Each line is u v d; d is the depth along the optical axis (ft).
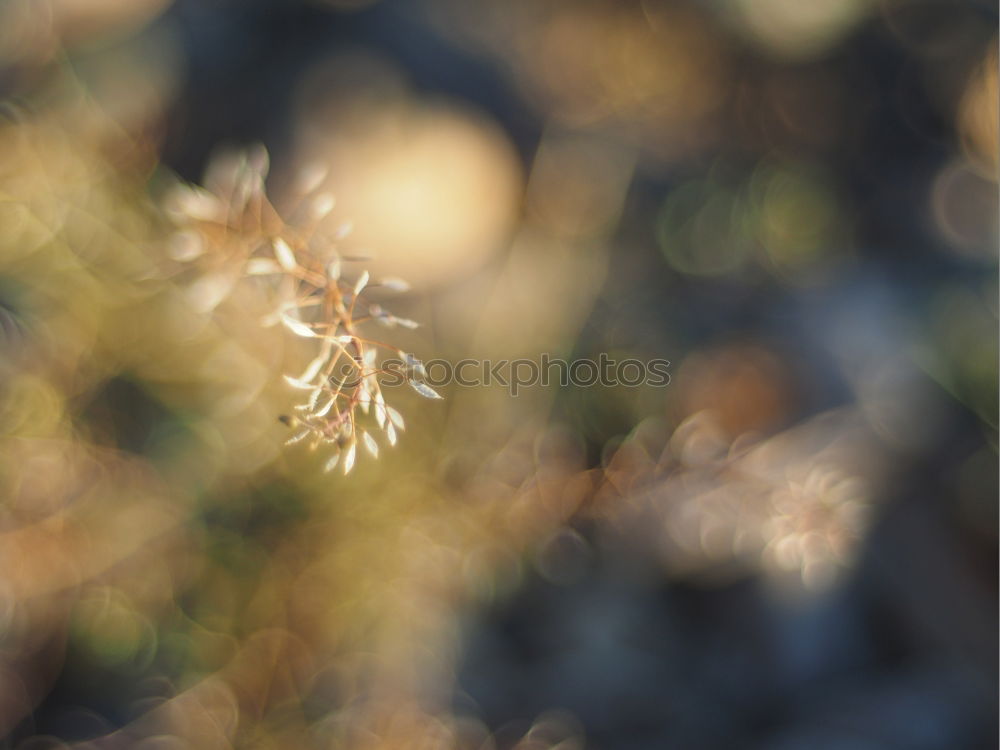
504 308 1.29
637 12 1.43
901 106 1.42
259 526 1.24
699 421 1.27
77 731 1.20
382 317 1.05
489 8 1.41
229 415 1.23
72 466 1.22
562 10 1.43
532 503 1.25
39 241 1.22
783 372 1.29
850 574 1.24
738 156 1.41
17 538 1.20
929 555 1.25
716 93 1.43
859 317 1.31
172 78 1.29
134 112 1.28
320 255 1.07
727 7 1.43
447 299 1.29
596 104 1.41
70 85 1.27
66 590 1.21
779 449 1.26
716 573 1.24
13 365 1.21
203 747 1.20
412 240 1.29
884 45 1.44
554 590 1.25
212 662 1.22
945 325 1.31
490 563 1.25
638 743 1.21
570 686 1.23
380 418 1.03
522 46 1.41
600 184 1.36
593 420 1.27
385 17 1.36
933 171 1.39
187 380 1.23
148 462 1.23
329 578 1.24
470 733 1.21
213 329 1.22
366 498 1.24
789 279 1.33
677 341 1.30
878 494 1.26
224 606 1.23
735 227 1.36
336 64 1.33
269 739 1.21
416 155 1.31
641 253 1.34
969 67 1.40
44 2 1.28
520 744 1.21
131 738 1.20
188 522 1.23
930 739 1.21
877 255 1.35
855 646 1.24
